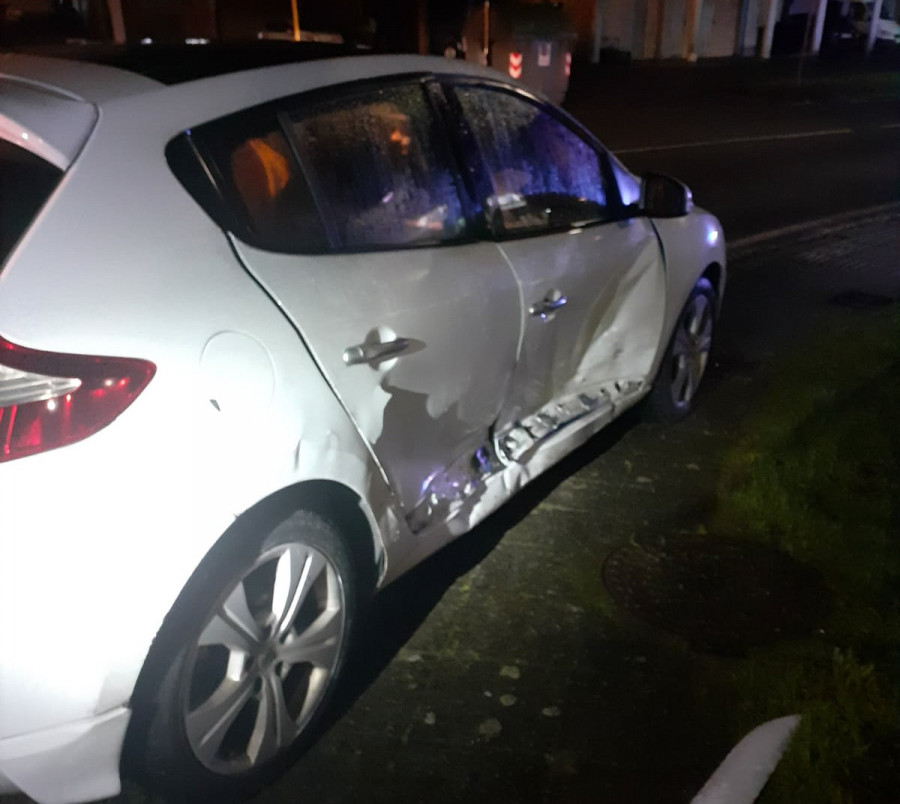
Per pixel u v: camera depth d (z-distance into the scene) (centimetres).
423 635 330
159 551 214
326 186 282
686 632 331
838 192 1177
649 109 1895
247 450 232
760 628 332
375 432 276
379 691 304
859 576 361
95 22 2045
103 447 208
